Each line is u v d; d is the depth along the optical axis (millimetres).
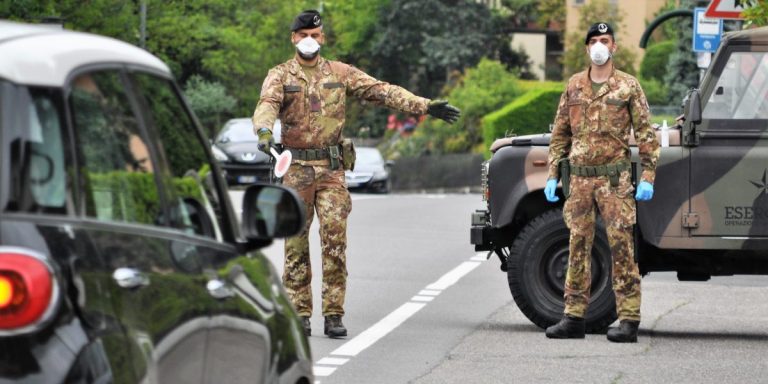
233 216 12102
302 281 27656
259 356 11547
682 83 132375
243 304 11297
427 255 44938
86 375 8555
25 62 9188
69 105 9273
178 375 9891
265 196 12125
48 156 8992
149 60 11156
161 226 10328
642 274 30078
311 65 27344
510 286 29266
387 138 163875
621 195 27391
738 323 30953
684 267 29641
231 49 141625
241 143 86812
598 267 28906
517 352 26312
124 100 10305
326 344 26938
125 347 9016
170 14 104812
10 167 8750
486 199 30797
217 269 11031
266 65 144625
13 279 8383
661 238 28625
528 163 29484
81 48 9953
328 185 27438
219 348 10719
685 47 132000
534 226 29219
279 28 145375
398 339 27734
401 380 23172
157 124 10797
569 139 28031
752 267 29422
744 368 24938
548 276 29250
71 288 8695
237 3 144125
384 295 34812
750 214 28562
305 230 27453
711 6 41750
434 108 27359
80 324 8680
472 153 146625
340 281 27781
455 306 33000
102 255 9109
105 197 9516
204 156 11773
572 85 27562
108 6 72688
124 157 9992
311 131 27234
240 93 144875
